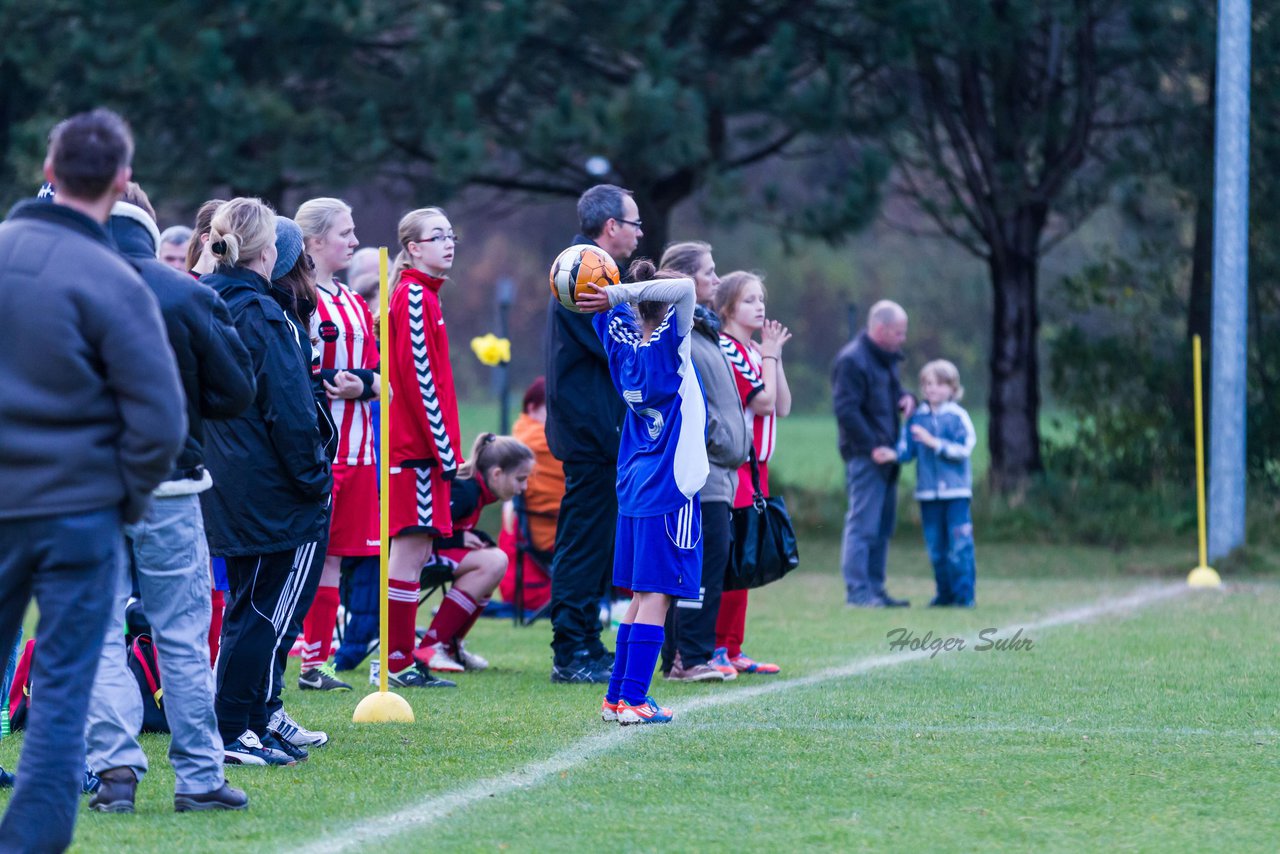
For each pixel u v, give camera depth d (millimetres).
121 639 15875
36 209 12656
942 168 60625
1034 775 17203
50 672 12406
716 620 25891
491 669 27875
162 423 12469
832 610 38438
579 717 21500
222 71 49219
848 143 60094
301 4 49875
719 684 25031
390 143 52594
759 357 27172
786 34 53438
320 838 14344
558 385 25719
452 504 27109
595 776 17188
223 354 14914
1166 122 59844
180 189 50688
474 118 50469
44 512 12273
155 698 20344
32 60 51469
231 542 17266
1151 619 34719
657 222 59812
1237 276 46562
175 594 15195
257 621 17766
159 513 14898
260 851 13844
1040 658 28094
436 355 24984
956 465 39406
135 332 12438
